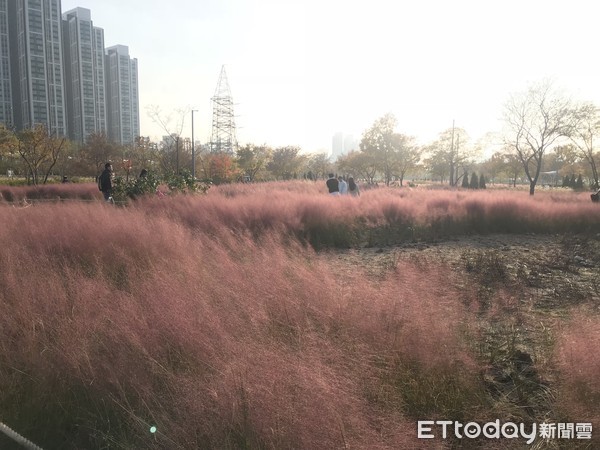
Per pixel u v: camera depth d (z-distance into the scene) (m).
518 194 16.73
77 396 2.41
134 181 12.51
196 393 2.10
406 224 10.28
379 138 42.75
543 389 2.52
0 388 2.44
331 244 8.59
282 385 2.04
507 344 3.10
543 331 3.34
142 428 2.06
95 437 2.15
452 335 2.79
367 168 47.25
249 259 4.86
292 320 2.98
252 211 9.20
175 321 2.81
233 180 34.09
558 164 61.22
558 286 5.16
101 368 2.47
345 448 1.74
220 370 2.29
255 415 1.90
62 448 2.14
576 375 2.24
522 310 3.91
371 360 2.45
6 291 3.59
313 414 1.85
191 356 2.57
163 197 10.97
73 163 39.03
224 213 8.94
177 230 5.99
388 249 8.30
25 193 19.98
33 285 3.65
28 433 2.19
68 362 2.52
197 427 1.96
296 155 49.12
